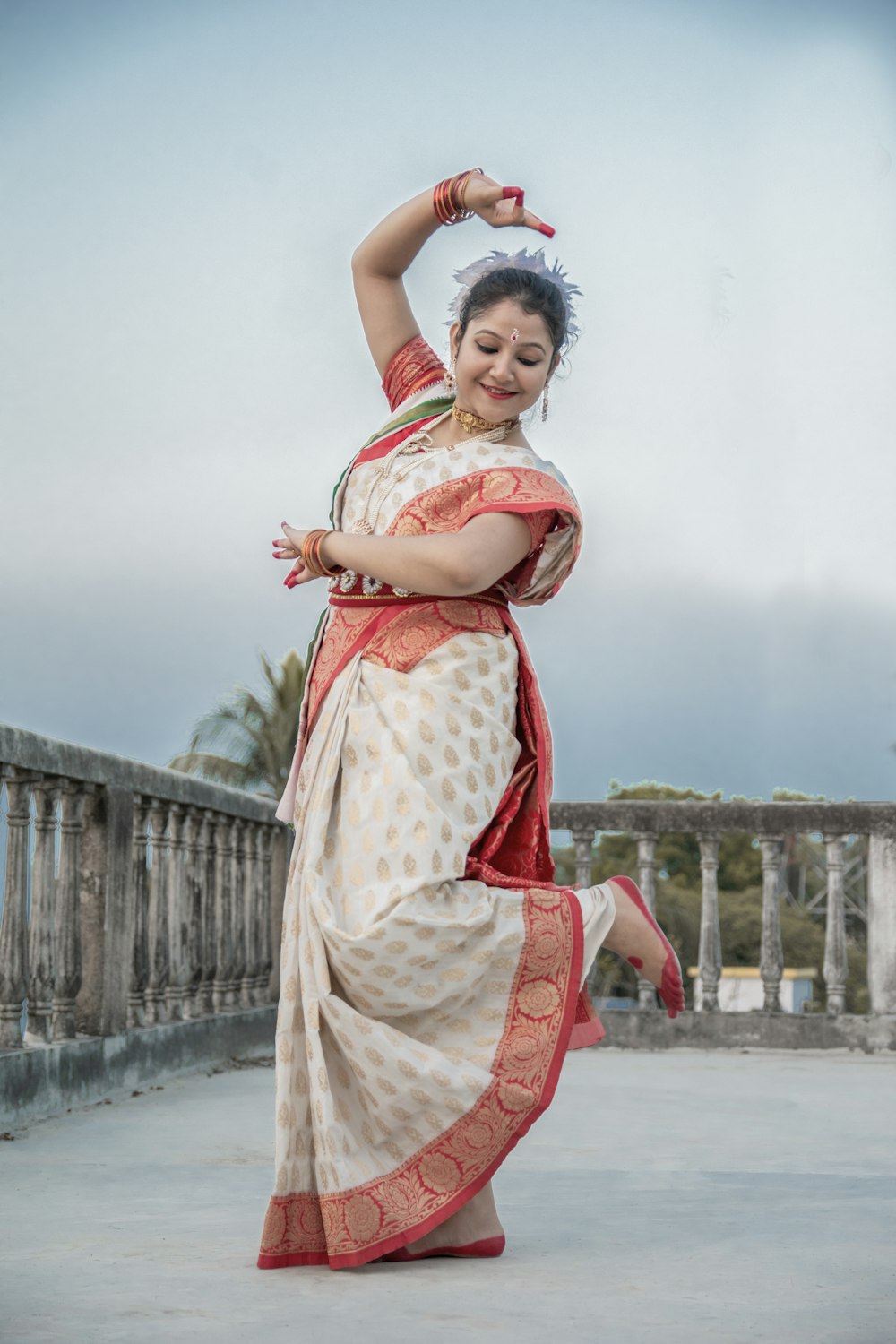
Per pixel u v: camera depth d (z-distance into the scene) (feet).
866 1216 9.21
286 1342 6.18
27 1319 6.57
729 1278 7.47
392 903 7.68
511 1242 8.41
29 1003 15.52
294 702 107.24
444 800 7.93
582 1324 6.51
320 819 7.99
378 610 8.30
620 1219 9.11
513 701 8.41
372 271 9.21
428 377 9.04
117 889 17.19
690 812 25.11
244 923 22.88
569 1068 20.67
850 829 24.29
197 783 20.08
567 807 25.53
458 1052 7.84
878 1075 19.63
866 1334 6.34
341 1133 7.72
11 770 14.85
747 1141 13.06
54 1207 9.57
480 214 8.67
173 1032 18.81
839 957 24.07
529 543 8.18
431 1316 6.66
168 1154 12.17
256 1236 8.55
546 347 8.39
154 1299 6.97
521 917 7.95
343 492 8.73
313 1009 7.77
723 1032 23.77
